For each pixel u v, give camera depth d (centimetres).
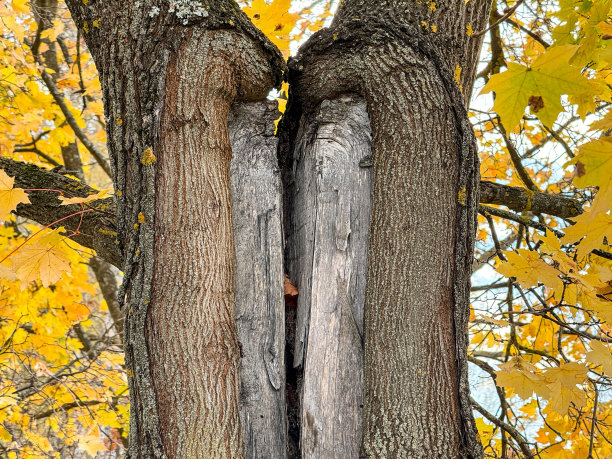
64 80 511
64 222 274
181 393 182
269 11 274
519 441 296
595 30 198
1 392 418
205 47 202
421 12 229
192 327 187
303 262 231
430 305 201
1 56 477
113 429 538
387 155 214
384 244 209
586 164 151
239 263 217
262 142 229
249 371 211
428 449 189
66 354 515
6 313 454
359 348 213
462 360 203
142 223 193
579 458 334
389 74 217
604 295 270
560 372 202
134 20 202
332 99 233
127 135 200
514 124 157
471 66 244
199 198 196
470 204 213
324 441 204
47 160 596
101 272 591
